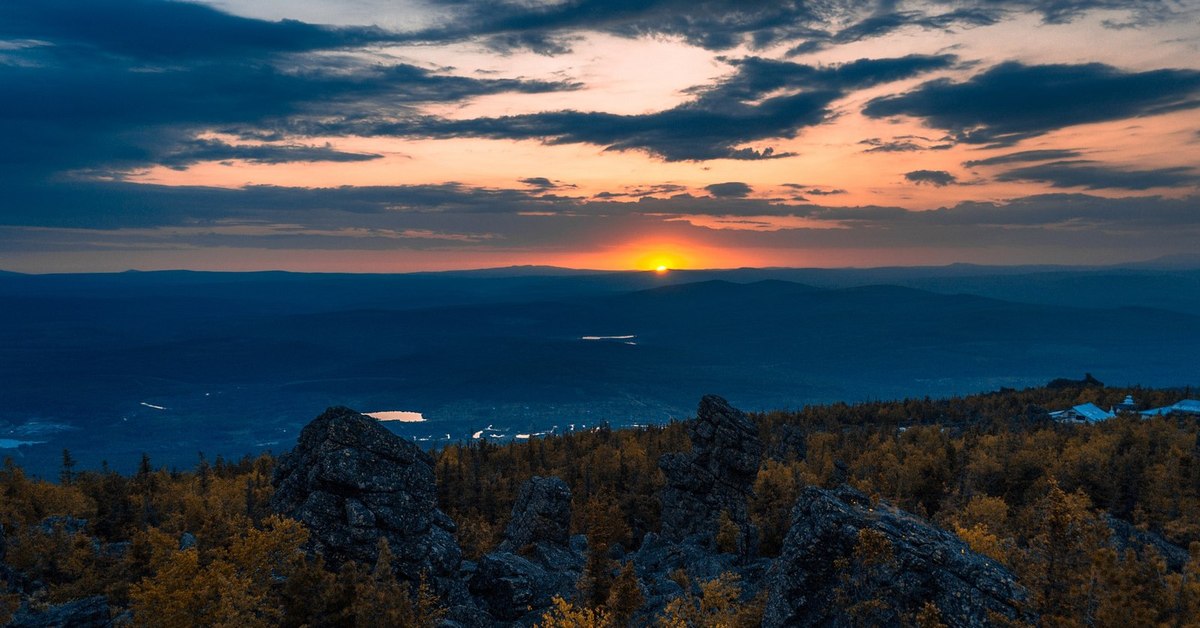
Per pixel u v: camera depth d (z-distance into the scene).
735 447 97.81
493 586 57.88
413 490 56.00
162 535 48.41
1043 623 35.00
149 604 39.88
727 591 48.25
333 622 43.81
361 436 55.72
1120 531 60.00
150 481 119.62
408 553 52.84
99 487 102.69
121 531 96.31
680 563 75.81
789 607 40.69
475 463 161.62
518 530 84.50
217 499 95.50
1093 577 35.06
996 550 47.12
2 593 46.94
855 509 42.78
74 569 58.31
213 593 40.75
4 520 81.75
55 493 95.56
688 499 98.44
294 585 44.44
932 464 122.81
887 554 38.28
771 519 83.06
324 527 51.94
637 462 157.12
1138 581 35.06
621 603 44.81
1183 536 79.94
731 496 97.25
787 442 167.38
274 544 46.25
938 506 115.25
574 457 172.00
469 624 51.12
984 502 85.94
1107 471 110.12
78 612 45.09
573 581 62.88
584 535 98.44
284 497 57.00
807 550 41.19
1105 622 34.25
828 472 136.00
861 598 38.56
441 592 53.00
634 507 127.38
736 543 78.56
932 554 38.97
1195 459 110.00
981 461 119.50
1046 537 37.62
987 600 36.56
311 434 58.62
